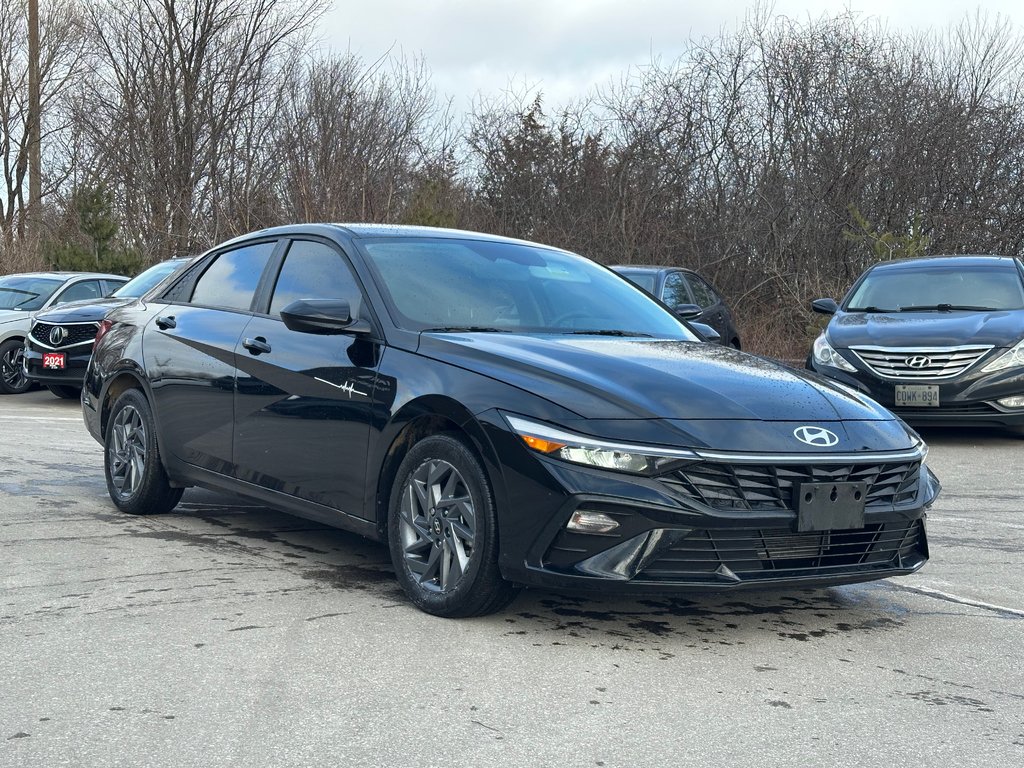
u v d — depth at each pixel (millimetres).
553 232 21109
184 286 6070
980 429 10695
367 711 3178
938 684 3559
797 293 18625
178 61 25672
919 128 19281
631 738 3025
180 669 3508
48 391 14766
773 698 3387
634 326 5094
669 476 3729
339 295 4895
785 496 3832
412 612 4211
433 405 4145
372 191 20188
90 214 21422
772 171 20109
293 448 4852
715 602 4492
